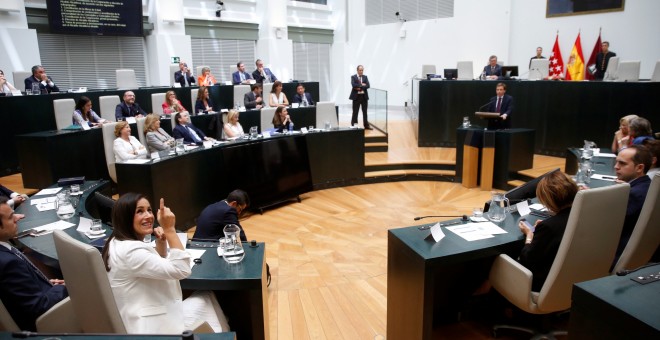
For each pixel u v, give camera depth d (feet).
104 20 29.04
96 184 13.38
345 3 44.65
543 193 7.57
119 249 6.10
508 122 21.91
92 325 5.94
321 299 11.09
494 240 7.95
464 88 26.94
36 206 11.16
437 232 7.86
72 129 18.58
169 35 32.04
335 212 18.47
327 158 21.95
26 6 26.50
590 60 30.55
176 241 6.52
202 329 6.43
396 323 8.25
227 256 7.68
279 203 19.52
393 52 41.98
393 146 28.50
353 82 29.53
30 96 20.31
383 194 21.12
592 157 15.89
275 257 13.85
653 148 9.47
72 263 5.68
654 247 7.85
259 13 38.09
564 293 7.29
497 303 9.55
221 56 36.88
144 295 6.12
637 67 22.75
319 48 45.19
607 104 22.31
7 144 19.58
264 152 18.69
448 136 27.84
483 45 35.78
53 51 28.53
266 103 29.22
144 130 17.87
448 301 9.34
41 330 6.40
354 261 13.50
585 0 30.32
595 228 6.97
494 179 21.63
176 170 15.58
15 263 6.50
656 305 4.59
